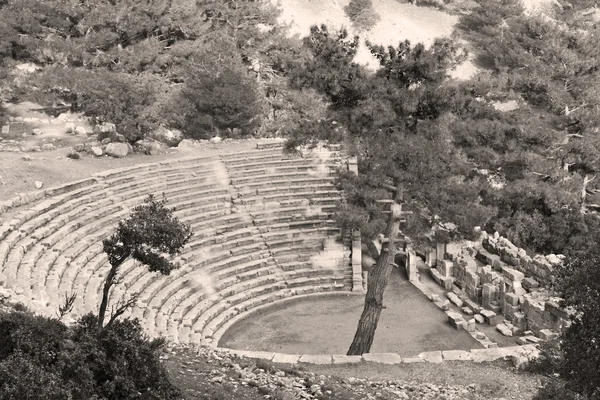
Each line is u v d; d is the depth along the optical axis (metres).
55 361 19.52
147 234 21.84
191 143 52.50
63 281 34.22
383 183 37.03
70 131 53.81
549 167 59.78
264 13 76.81
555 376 29.53
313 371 30.06
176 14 74.19
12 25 69.19
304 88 37.38
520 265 43.91
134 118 53.00
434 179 35.81
